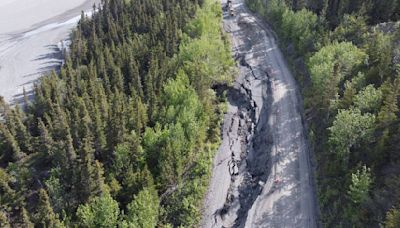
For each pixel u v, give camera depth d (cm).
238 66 12500
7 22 18175
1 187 7694
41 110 10700
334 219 6725
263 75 11850
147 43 13100
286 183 7888
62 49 15450
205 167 8231
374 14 11794
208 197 7938
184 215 7344
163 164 7838
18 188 7938
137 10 15550
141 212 6731
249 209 7481
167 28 13125
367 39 10319
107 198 6750
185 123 8900
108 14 15425
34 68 14375
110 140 8469
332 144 7644
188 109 9125
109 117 8581
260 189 7912
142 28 14662
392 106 6850
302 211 7244
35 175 8456
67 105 10425
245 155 9012
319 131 8681
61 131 8994
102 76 11819
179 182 7962
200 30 13250
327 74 9006
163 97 10000
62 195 7381
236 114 10375
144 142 8456
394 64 8388
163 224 7206
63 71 12012
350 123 6975
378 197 6228
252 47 13712
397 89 6881
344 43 9919
